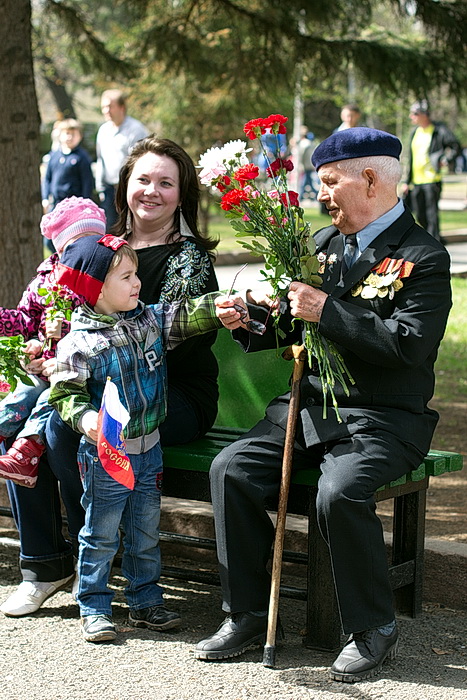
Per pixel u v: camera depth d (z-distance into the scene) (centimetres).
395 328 554
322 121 4425
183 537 656
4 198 1020
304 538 712
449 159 2131
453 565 662
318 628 584
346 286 581
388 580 562
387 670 561
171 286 655
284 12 1192
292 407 586
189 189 686
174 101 2247
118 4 1323
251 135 590
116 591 684
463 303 1820
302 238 579
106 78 1373
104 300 589
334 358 577
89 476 593
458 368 1403
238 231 576
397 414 576
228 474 575
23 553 650
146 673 555
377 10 1327
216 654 570
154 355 602
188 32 1264
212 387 682
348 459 558
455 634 617
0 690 533
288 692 534
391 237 580
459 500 848
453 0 1197
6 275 1026
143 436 601
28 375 644
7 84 1010
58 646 592
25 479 621
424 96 1219
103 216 668
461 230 3122
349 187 579
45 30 1368
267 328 623
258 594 580
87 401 582
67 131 1756
